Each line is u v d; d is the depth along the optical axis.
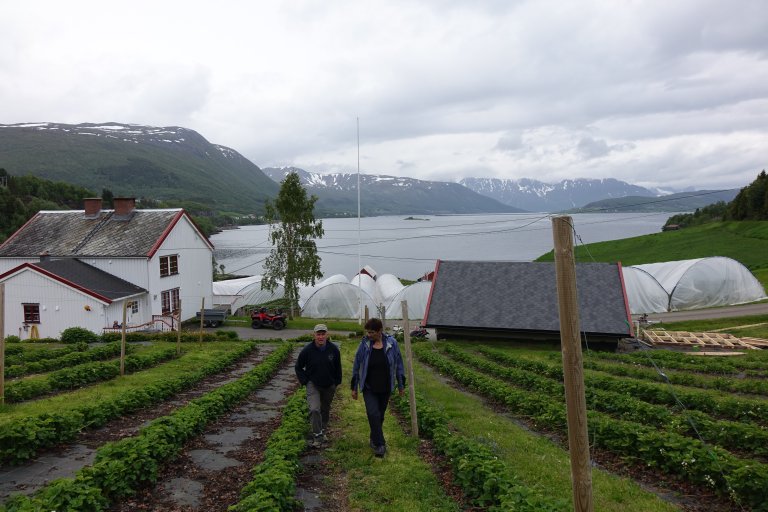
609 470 10.42
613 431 11.31
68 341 31.17
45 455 10.06
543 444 11.88
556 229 5.76
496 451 10.80
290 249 53.19
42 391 15.80
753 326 36.66
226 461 9.95
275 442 9.88
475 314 35.62
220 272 95.38
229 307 53.94
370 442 10.39
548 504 6.98
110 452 8.51
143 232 44.72
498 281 37.72
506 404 16.42
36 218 48.59
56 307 37.38
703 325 38.50
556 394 17.22
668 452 9.83
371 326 10.15
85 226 46.66
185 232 47.91
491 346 33.56
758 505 8.21
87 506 7.05
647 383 17.62
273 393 17.61
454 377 21.64
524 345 33.94
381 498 8.34
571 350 5.73
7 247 45.09
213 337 34.12
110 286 39.69
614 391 17.75
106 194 168.88
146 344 30.17
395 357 10.27
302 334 41.66
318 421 10.73
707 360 24.23
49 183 154.12
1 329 13.73
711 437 11.78
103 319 37.22
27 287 37.50
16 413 13.08
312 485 8.88
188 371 20.84
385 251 142.38
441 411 13.51
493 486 7.95
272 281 53.88
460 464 8.62
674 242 84.44
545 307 35.09
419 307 49.25
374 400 10.23
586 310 33.09
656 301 46.72
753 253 70.06
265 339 36.72
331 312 51.50
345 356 27.58
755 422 14.25
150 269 42.16
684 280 47.47
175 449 9.77
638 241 90.44
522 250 131.88
